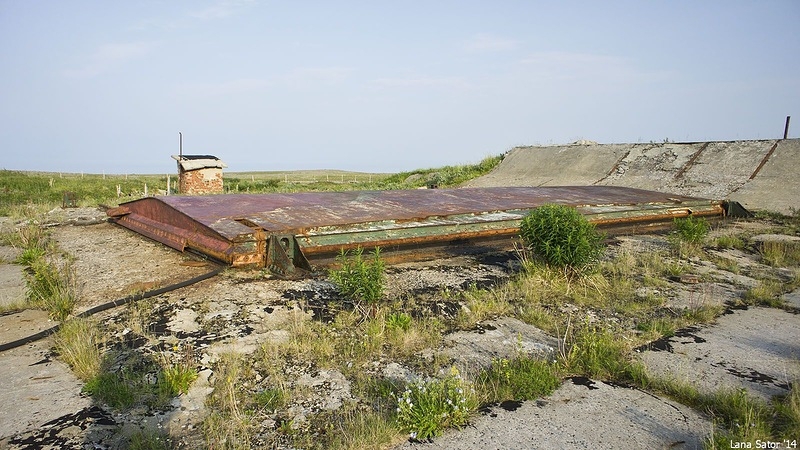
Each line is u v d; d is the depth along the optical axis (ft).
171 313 16.71
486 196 34.91
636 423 11.34
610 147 66.13
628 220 33.32
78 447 9.87
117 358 13.51
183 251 23.97
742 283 22.93
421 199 31.81
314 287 19.63
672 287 21.86
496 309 18.29
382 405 11.73
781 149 51.42
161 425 10.73
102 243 27.63
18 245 29.19
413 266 23.80
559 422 11.32
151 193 72.49
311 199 29.96
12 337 15.10
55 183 87.04
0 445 9.84
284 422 10.98
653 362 14.46
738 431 10.87
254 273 21.07
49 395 11.76
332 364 13.67
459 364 13.91
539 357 14.52
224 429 10.53
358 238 22.57
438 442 10.46
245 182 101.96
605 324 17.30
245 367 13.21
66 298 17.16
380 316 16.48
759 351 15.35
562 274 21.17
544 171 67.05
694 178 52.39
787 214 41.32
